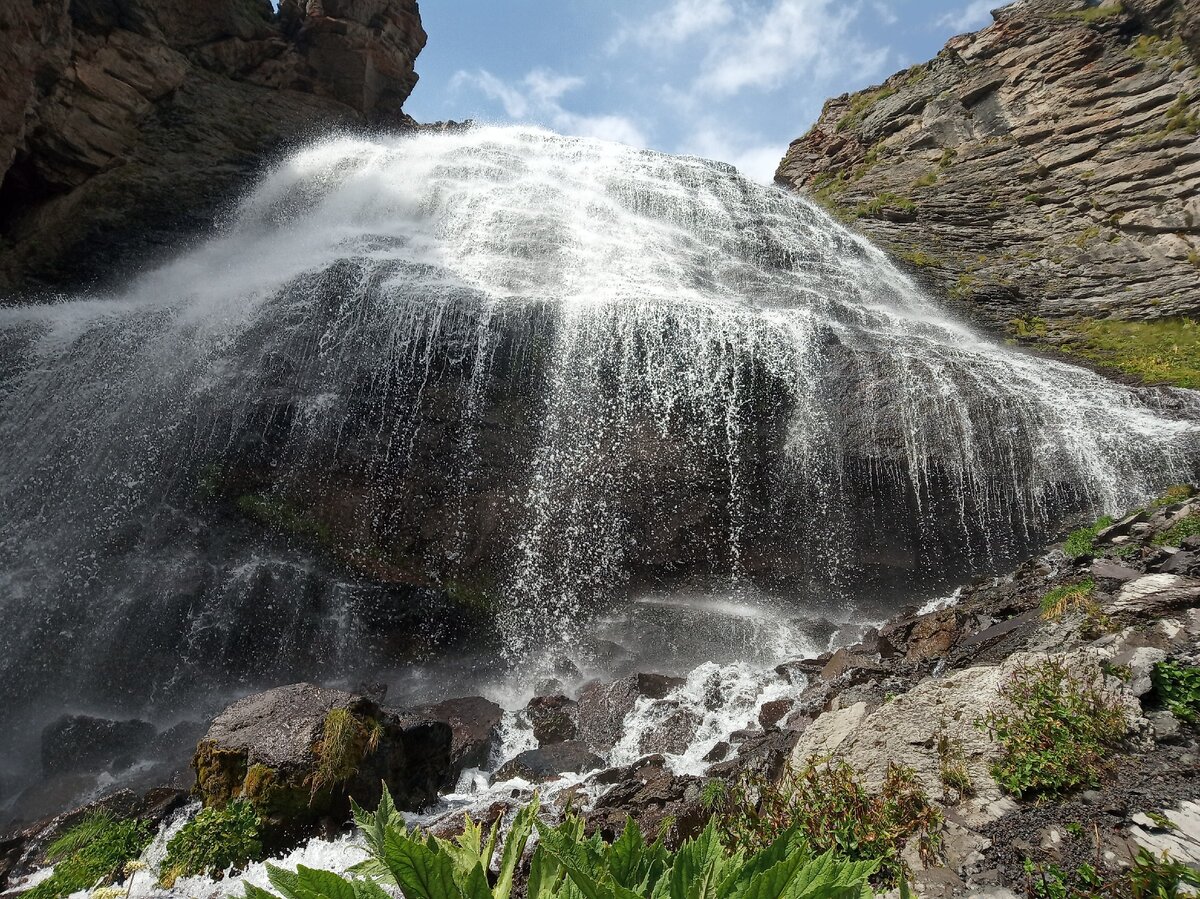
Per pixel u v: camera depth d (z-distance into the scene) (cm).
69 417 1142
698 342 1163
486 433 1091
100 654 917
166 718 866
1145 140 2092
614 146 2453
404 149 2108
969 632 663
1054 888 300
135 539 1008
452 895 184
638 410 1120
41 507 1067
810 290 1577
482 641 978
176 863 445
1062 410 1145
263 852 466
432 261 1465
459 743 668
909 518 1059
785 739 534
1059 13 2706
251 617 941
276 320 1185
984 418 1108
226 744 512
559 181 2083
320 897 184
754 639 904
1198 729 375
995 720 396
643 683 776
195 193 1773
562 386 1134
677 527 1052
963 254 2181
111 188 1664
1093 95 2347
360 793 505
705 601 1026
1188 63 2144
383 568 993
